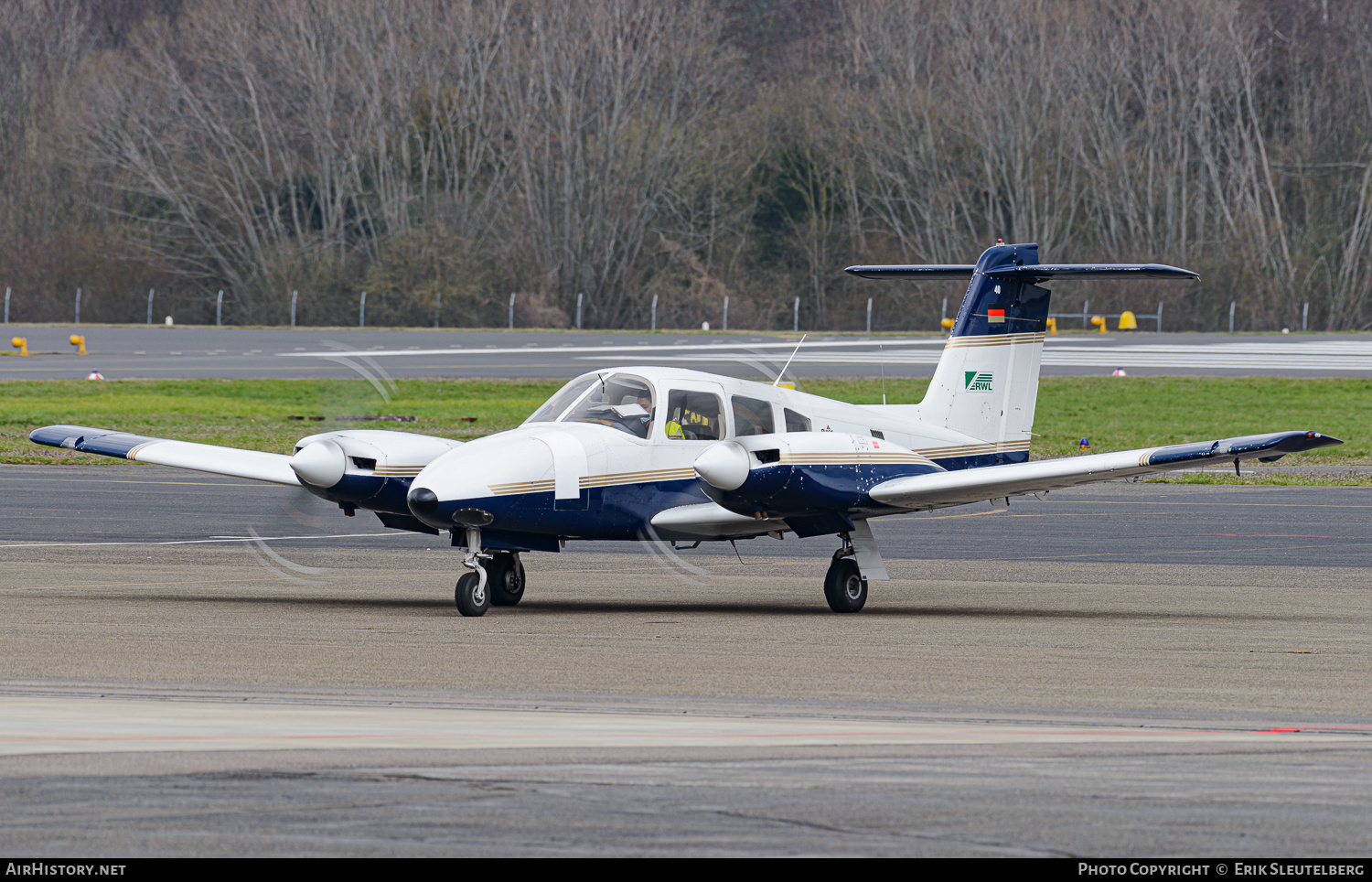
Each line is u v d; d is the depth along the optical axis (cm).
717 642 4088
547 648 3947
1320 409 14900
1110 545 7044
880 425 5475
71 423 12350
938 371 5800
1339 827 2078
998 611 4916
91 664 3575
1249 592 5459
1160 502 9069
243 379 16712
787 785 2302
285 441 11225
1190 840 2012
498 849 1944
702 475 4656
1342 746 2656
